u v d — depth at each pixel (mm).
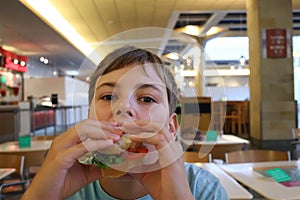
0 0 5504
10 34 8086
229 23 10719
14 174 2779
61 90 12789
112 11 7344
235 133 8484
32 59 13172
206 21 9453
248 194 1744
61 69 17500
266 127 6121
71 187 661
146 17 8016
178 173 609
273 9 6098
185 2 6910
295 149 5820
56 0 6426
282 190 1781
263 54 6109
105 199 779
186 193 604
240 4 7180
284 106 6102
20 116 8523
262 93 6125
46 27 7395
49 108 9320
